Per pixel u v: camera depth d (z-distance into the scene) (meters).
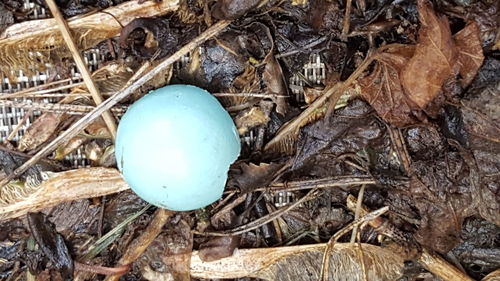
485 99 0.11
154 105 0.10
